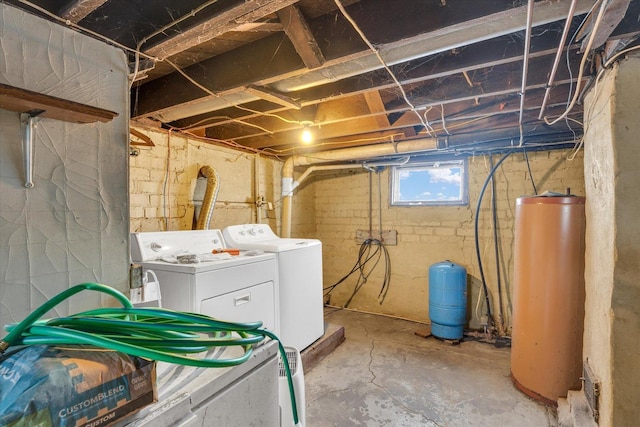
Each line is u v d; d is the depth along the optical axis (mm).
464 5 1214
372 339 3293
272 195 3861
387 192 4020
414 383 2467
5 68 858
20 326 586
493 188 3443
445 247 3693
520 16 1215
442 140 2895
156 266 1990
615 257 1479
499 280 3422
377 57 1534
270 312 2389
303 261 2777
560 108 2295
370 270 4141
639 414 1438
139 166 2523
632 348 1450
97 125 1045
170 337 664
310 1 1352
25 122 882
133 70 1552
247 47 1685
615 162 1475
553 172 3189
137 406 571
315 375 2588
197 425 636
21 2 1027
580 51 1453
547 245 2180
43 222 925
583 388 1960
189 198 2898
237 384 738
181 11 1263
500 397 2281
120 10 1349
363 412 2125
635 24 1301
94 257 1033
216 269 1986
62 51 968
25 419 456
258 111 2318
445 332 3221
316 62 1479
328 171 4406
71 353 550
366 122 2713
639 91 1430
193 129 2736
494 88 1893
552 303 2158
